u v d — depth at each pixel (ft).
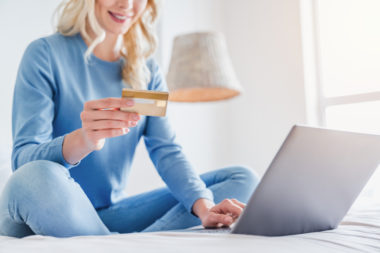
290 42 10.02
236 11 11.12
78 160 3.22
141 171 8.73
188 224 3.99
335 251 1.99
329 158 2.43
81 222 2.89
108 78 4.66
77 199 2.91
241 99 10.86
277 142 10.12
